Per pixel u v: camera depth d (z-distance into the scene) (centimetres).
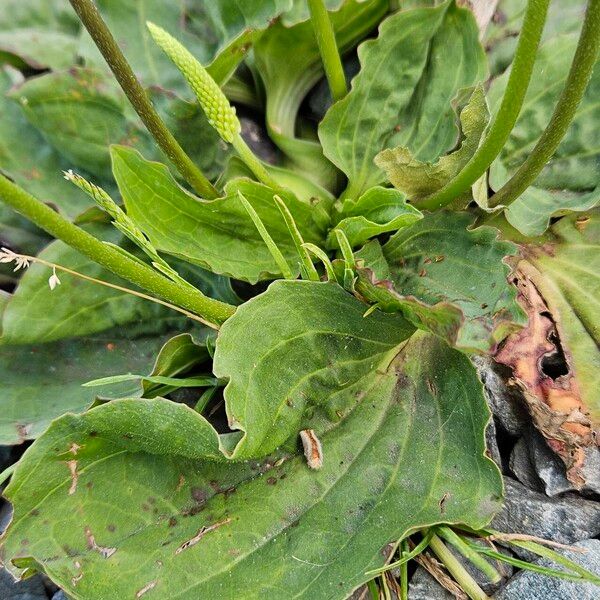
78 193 26
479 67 24
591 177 23
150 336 25
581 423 21
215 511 19
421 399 21
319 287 20
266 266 23
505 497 22
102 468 18
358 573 18
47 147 25
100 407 17
